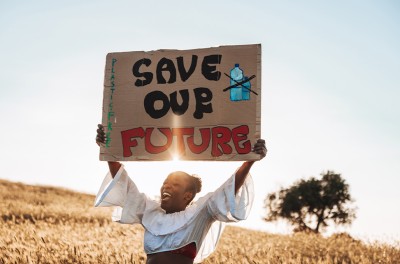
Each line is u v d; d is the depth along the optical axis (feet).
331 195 174.19
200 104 18.58
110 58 19.66
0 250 31.40
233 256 36.22
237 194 17.89
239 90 18.33
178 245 17.83
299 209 177.68
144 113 19.06
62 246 33.88
